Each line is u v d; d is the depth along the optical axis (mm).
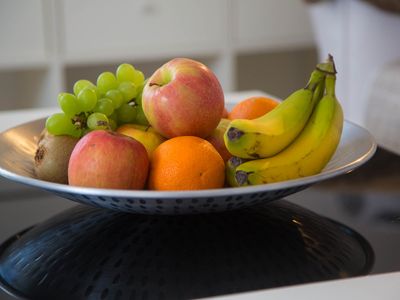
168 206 642
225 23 2887
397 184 871
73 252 666
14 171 804
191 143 712
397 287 557
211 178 706
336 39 2367
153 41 2797
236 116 873
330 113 732
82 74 3139
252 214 757
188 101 755
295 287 559
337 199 815
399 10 2186
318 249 659
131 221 736
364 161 728
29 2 2594
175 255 646
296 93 742
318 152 719
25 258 661
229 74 2941
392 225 723
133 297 568
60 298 574
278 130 705
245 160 713
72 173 705
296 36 3012
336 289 555
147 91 785
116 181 689
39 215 784
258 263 626
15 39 2604
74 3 2652
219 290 575
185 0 2805
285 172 702
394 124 2004
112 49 2742
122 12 2725
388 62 2250
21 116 1318
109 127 780
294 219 744
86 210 789
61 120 781
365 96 2287
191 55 2896
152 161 721
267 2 2932
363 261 628
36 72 2771
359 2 2240
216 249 659
